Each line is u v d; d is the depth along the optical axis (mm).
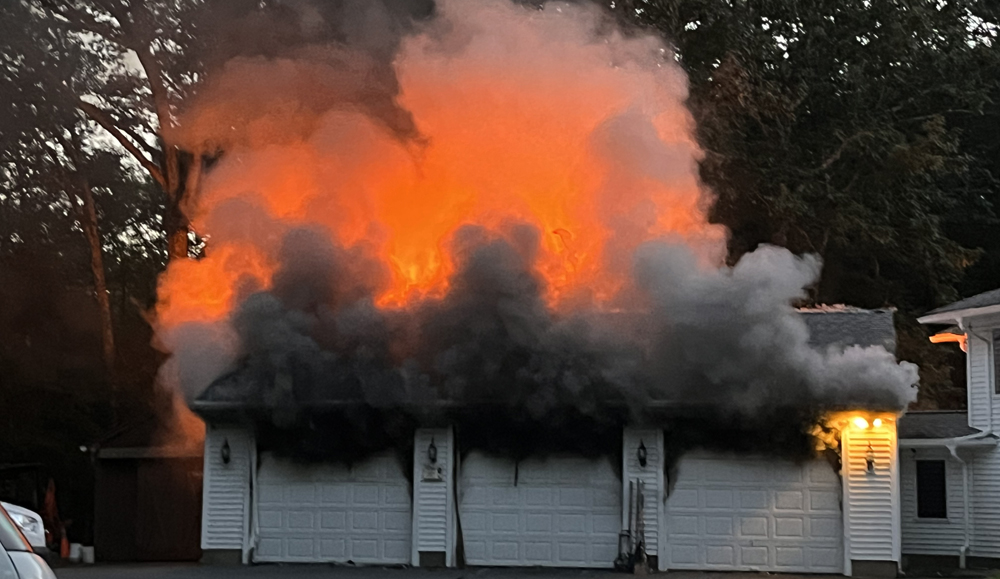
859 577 19719
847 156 34562
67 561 24938
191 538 25266
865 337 21797
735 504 20188
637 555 19922
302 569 20375
